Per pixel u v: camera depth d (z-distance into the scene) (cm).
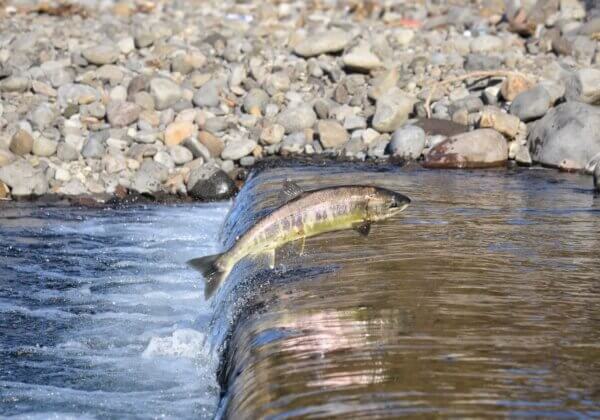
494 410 668
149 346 1127
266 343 839
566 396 688
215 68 2538
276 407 707
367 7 3631
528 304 898
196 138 2127
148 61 2544
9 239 1691
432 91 2239
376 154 2089
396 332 828
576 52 2625
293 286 996
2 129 2172
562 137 1958
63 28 2973
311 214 895
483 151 1984
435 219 1318
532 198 1536
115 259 1578
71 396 989
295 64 2498
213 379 980
